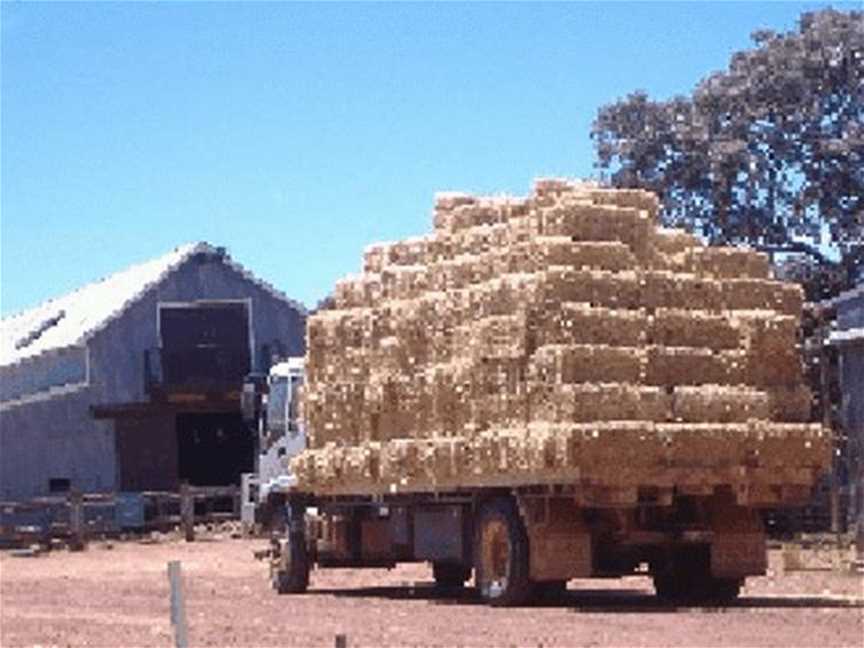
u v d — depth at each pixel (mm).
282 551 23922
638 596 20484
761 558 19375
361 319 21422
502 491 19094
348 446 21594
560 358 17938
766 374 19094
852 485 27641
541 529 18500
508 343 18609
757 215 45156
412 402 20281
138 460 51688
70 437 52531
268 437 24531
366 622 17500
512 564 18781
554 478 17828
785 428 18750
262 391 24969
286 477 23719
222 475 52812
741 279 19531
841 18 45250
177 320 52750
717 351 18859
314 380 22312
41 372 53812
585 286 18469
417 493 20547
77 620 19859
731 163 44312
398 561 21672
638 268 19156
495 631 15625
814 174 45156
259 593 24141
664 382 18422
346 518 22922
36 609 22391
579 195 19500
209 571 31188
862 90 44938
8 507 43125
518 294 18578
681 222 45594
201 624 18156
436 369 19844
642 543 18891
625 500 17953
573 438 17578
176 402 50406
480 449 18844
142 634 17297
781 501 18906
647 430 17906
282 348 53906
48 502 43250
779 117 45312
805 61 44688
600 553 19125
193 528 43281
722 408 18562
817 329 28500
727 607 18188
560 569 18422
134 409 50719
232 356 52781
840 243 45344
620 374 18172
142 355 52438
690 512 19281
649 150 45875
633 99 46312
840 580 22219
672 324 18703
